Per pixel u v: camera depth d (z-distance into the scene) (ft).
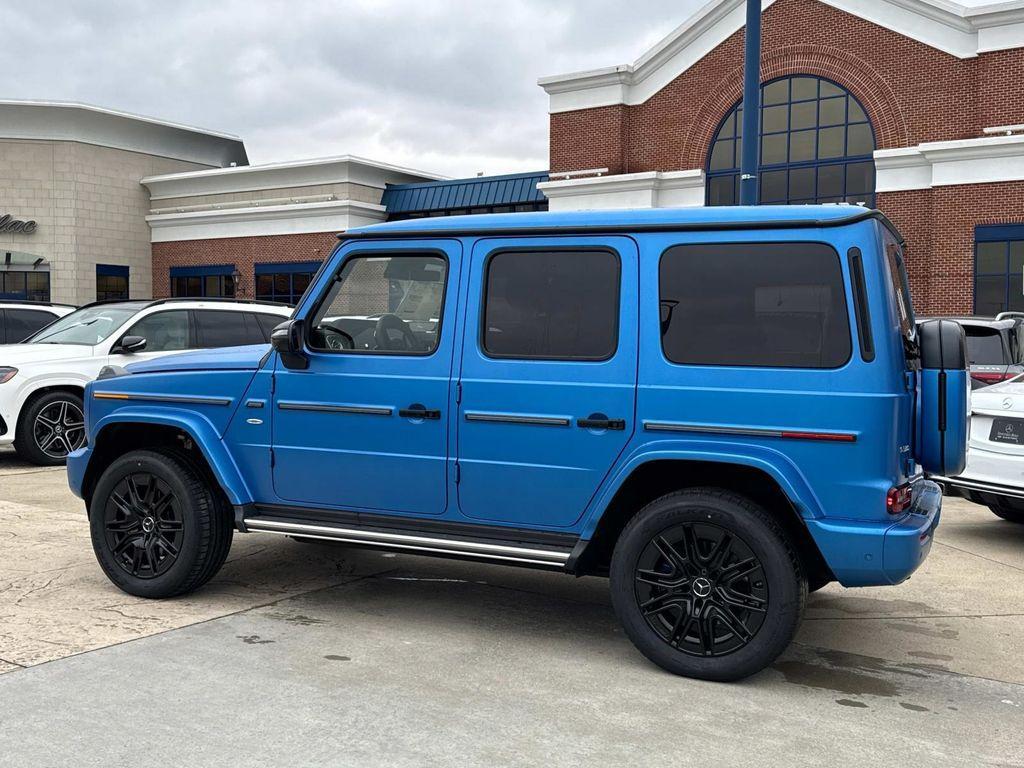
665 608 13.51
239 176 115.34
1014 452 22.20
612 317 14.01
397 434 15.10
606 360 13.92
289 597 17.16
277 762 10.37
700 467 13.57
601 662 14.07
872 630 16.08
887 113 80.07
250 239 115.03
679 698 12.67
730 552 13.25
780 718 12.06
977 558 21.58
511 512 14.49
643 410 13.64
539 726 11.56
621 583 13.69
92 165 116.47
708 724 11.78
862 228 12.87
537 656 14.25
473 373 14.64
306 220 110.42
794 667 14.14
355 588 17.90
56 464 33.63
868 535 12.46
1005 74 73.67
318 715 11.70
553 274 14.42
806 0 83.46
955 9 75.56
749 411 13.11
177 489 16.26
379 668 13.50
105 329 34.63
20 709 11.68
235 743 10.84
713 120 88.33
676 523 13.39
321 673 13.20
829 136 83.76
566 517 14.17
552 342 14.32
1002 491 22.36
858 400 12.60
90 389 17.65
